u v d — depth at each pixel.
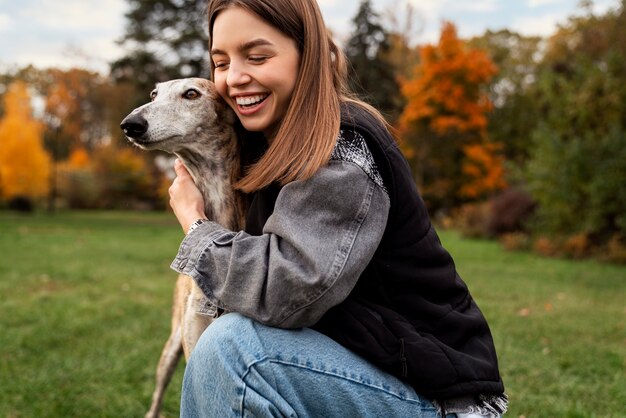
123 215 28.64
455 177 25.56
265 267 1.64
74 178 31.81
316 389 1.65
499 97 32.81
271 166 1.76
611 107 11.71
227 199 2.32
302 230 1.62
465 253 12.48
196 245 1.78
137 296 6.93
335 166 1.67
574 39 27.22
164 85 2.30
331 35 2.04
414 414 1.68
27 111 28.44
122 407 3.48
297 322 1.65
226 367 1.65
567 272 9.54
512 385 3.78
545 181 12.32
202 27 20.33
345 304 1.71
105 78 41.34
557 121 12.41
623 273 9.50
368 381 1.67
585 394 3.63
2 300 6.54
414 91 24.94
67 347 4.66
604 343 4.89
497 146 25.64
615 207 11.23
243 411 1.64
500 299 6.92
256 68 1.85
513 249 13.06
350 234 1.63
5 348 4.55
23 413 3.39
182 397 1.78
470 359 1.69
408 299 1.74
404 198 1.75
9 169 27.22
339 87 2.01
